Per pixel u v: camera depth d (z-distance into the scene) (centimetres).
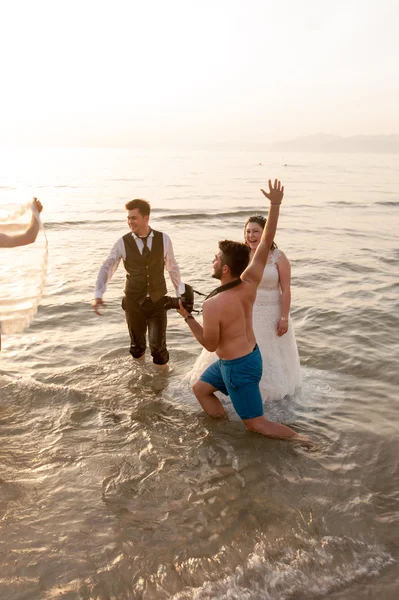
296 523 298
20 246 336
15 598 242
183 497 320
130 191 2981
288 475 345
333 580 260
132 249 479
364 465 359
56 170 5547
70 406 431
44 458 357
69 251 1120
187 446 378
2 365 516
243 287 379
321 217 1830
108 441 381
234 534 289
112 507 309
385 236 1394
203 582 256
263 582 258
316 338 611
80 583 252
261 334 446
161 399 452
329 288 840
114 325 651
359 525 298
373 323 660
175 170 6162
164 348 503
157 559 269
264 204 2317
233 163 9756
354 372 518
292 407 442
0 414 414
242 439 388
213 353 451
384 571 267
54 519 296
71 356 547
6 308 370
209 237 1380
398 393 471
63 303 727
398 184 3966
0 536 281
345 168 7719
